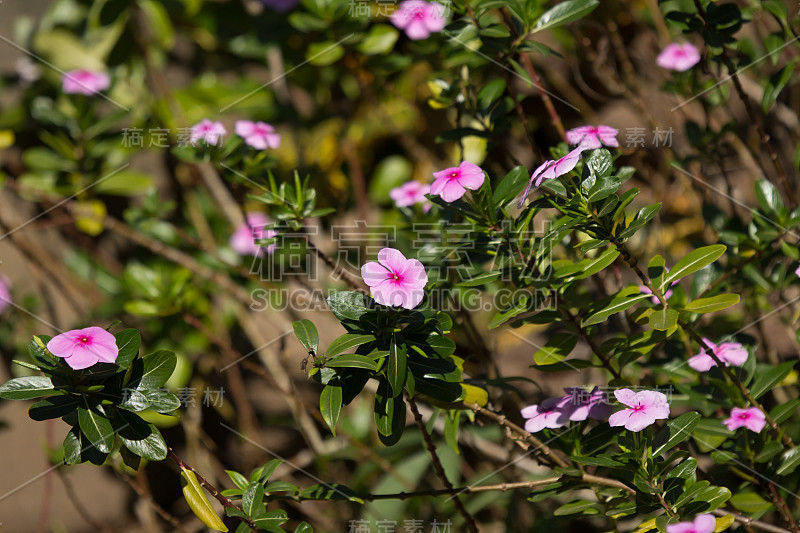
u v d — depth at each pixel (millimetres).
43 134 2756
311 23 2551
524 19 2264
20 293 2873
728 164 2627
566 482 2184
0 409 2906
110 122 2781
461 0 2275
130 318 2818
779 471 2193
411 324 2133
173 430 2904
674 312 2123
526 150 2793
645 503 2129
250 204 2719
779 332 2557
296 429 2912
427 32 2451
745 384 2229
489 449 2525
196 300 2668
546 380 2631
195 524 2818
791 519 2199
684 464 2123
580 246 2113
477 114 2336
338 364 2096
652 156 2617
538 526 2439
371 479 2619
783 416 2207
